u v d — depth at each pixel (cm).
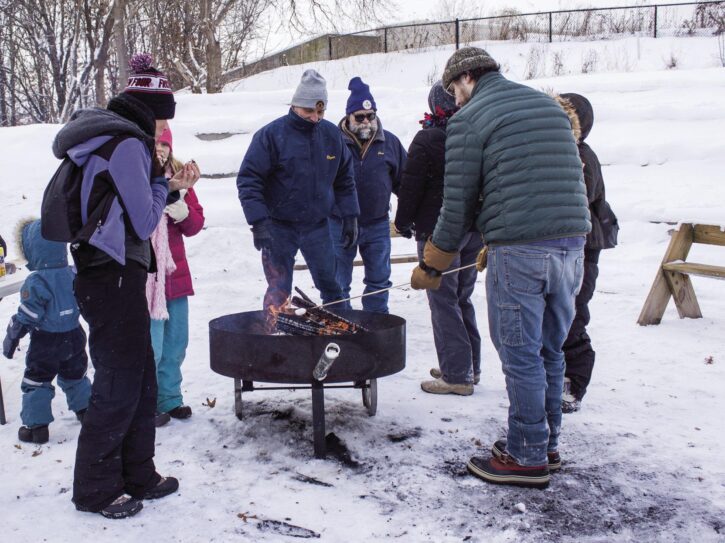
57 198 313
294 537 308
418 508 333
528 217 334
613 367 534
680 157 1087
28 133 1203
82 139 312
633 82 1325
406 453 391
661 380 503
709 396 470
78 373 427
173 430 426
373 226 605
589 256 449
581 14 2598
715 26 2456
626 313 675
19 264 532
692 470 365
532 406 346
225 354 394
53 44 2178
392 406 460
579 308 451
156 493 343
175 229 439
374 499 342
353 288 792
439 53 2458
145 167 320
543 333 364
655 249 897
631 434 412
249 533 311
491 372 532
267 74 2402
